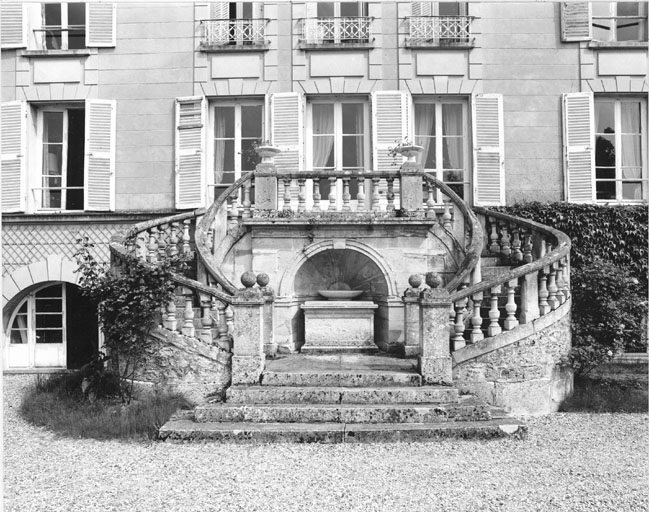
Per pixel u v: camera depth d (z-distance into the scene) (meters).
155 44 12.51
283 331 9.74
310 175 10.02
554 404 8.59
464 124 12.66
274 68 12.41
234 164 12.66
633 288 10.51
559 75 12.37
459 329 8.41
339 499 5.07
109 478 5.70
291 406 7.25
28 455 6.52
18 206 12.05
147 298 8.27
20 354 12.23
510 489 5.30
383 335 9.99
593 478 5.60
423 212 9.81
